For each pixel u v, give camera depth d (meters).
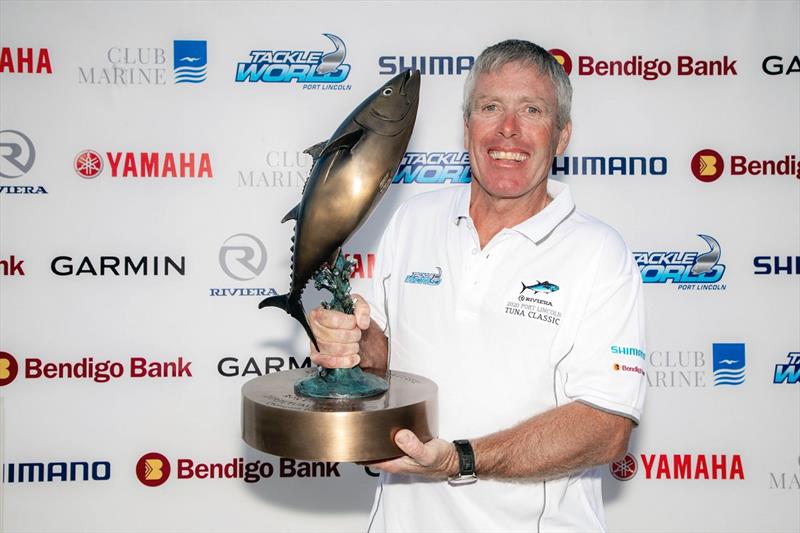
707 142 2.67
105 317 2.65
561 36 2.65
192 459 2.70
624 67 2.66
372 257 2.70
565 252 1.68
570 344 1.63
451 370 1.70
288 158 2.67
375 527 1.84
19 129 2.60
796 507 2.70
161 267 2.66
